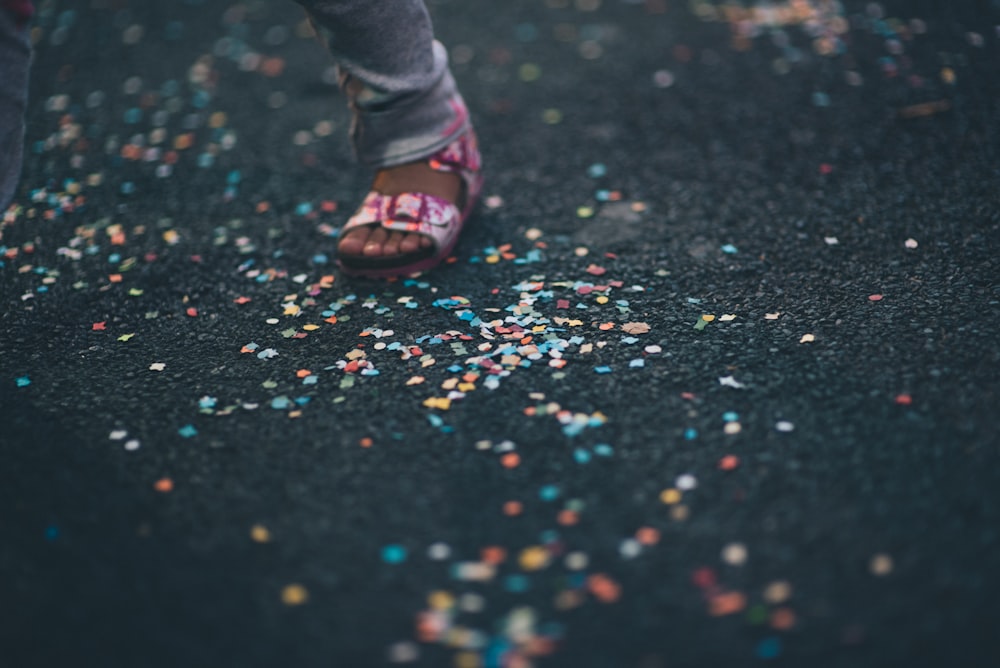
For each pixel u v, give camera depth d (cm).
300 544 122
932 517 122
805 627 116
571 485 125
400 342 139
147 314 144
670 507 123
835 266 146
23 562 121
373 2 139
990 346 135
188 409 133
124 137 174
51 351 140
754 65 183
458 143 150
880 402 130
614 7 204
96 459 128
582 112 176
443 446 129
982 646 115
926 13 192
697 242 151
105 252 153
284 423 131
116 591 120
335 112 179
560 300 143
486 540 122
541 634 117
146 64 192
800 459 126
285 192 162
